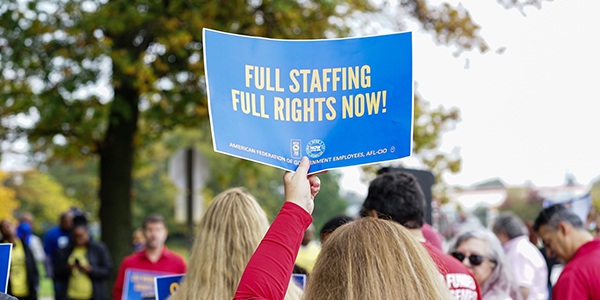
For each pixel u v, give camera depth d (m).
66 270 12.17
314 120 3.02
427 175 6.58
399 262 2.50
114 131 13.77
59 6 13.09
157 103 14.26
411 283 2.46
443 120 14.76
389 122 3.05
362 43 3.04
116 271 13.66
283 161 3.00
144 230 9.16
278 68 3.02
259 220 3.97
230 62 2.98
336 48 3.03
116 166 13.80
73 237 12.30
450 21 12.99
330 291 2.48
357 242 2.54
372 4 13.44
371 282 2.45
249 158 2.97
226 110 2.96
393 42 3.05
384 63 3.06
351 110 3.04
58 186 56.53
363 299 2.42
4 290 3.29
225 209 3.95
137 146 13.98
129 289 7.75
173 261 9.19
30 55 13.01
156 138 15.23
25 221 17.06
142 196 59.25
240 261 3.86
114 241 13.71
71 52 12.91
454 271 4.43
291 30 13.62
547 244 5.82
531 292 6.86
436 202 10.66
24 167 49.62
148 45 13.67
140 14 12.63
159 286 4.66
